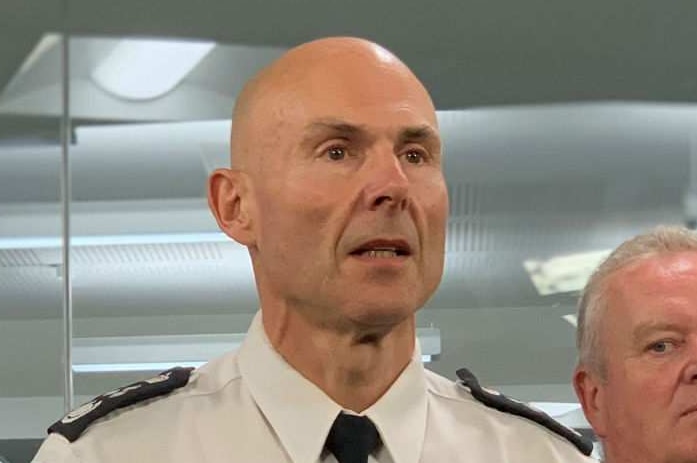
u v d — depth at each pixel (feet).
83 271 14.38
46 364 13.94
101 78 14.99
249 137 7.03
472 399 7.68
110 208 14.78
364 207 6.60
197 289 14.11
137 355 13.97
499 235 14.71
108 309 14.23
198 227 14.53
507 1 14.87
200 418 7.22
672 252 7.57
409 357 7.14
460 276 14.43
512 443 7.49
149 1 14.88
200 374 7.55
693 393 7.24
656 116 15.11
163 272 14.19
